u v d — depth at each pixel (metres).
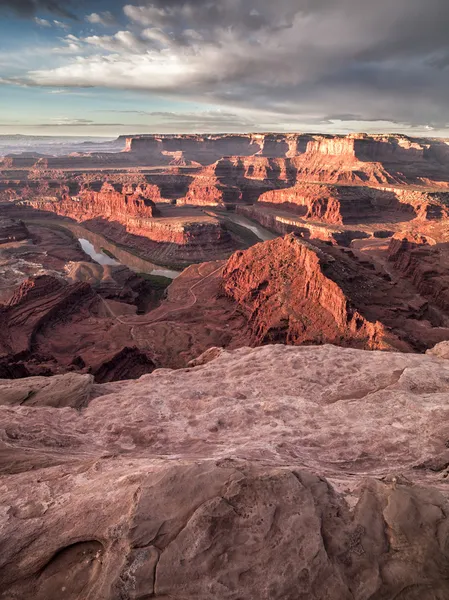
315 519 7.17
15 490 9.65
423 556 6.50
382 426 13.89
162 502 7.79
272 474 8.27
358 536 6.98
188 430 15.38
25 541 7.61
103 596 6.16
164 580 6.32
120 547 6.97
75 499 8.77
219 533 6.98
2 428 15.15
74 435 15.39
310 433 14.14
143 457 12.30
